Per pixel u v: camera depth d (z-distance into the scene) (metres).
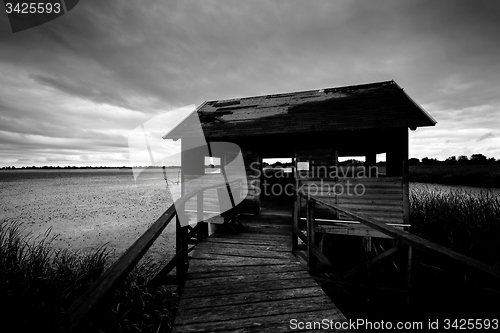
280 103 10.11
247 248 5.46
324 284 6.54
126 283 4.77
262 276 4.14
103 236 13.11
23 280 4.18
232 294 3.57
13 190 38.19
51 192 35.69
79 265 5.46
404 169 6.46
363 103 8.20
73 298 4.15
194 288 3.75
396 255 6.89
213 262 4.72
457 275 5.62
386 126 6.32
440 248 1.90
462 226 7.79
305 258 4.83
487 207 8.61
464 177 25.72
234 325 2.89
